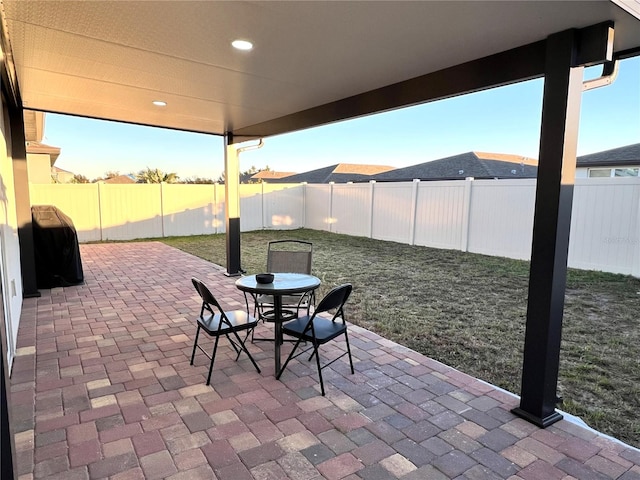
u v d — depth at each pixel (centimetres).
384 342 385
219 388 289
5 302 316
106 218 1120
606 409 273
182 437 230
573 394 293
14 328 370
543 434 238
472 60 295
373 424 246
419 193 1015
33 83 383
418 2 204
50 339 382
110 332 403
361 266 762
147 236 1188
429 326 434
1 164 365
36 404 264
